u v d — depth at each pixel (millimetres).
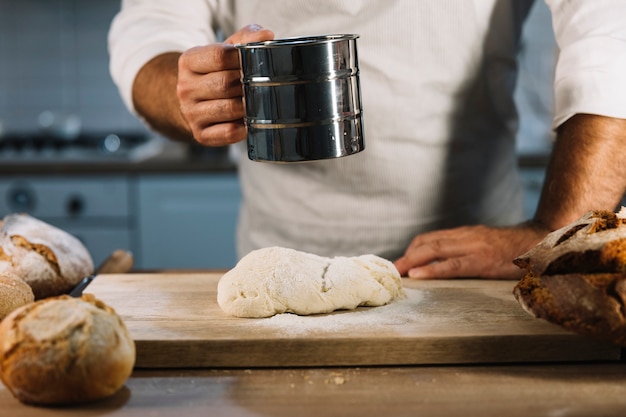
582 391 961
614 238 993
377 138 1555
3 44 3477
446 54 1519
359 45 1521
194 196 2865
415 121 1547
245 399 949
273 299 1120
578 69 1327
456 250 1309
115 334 934
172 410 924
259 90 986
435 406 927
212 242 2885
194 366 1040
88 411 922
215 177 2850
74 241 1369
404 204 1594
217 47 1208
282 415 908
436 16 1495
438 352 1037
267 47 968
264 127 992
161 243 2896
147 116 1546
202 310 1150
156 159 2887
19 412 920
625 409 917
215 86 1224
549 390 965
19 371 901
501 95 1603
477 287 1245
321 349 1033
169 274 1341
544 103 3207
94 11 3447
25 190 2889
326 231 1628
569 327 990
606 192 1310
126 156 2998
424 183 1580
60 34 3463
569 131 1343
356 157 1567
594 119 1317
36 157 3006
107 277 1315
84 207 2893
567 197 1312
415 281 1285
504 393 958
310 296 1122
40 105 3516
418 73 1523
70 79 3492
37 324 918
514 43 1596
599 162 1306
